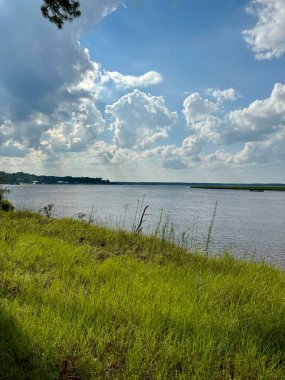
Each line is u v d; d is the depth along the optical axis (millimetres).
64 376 3551
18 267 7426
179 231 23688
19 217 16094
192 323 4680
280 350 4305
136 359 3807
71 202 56562
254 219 36719
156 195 105375
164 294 5723
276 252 18094
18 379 3406
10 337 3961
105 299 5441
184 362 3875
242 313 5184
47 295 5449
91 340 4230
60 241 10867
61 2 9906
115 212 38094
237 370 3814
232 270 9039
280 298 5934
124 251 10906
